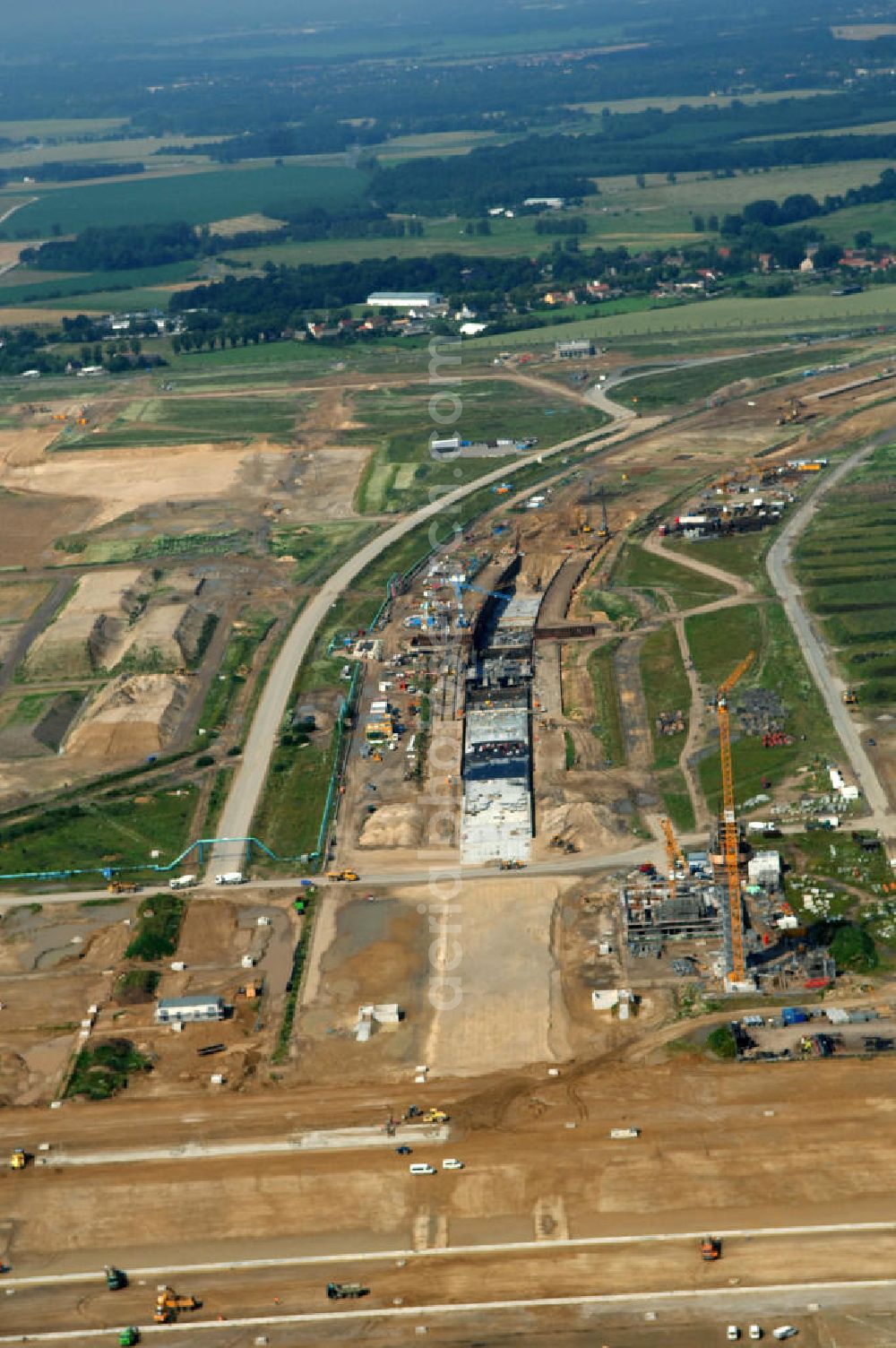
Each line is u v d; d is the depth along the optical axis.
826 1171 173.38
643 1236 167.50
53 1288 168.88
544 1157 179.12
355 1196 176.38
